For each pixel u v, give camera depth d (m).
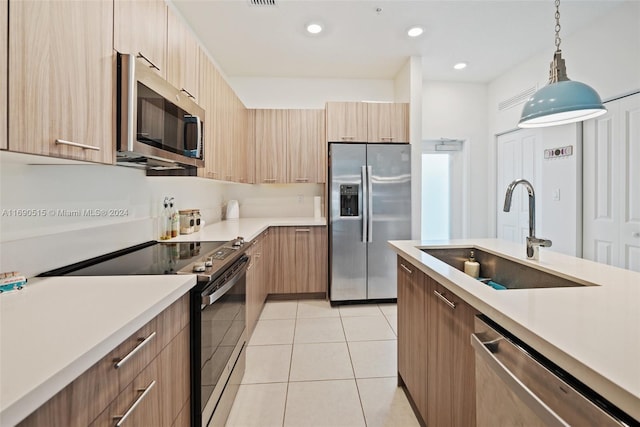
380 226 3.36
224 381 1.52
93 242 1.53
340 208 3.35
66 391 0.59
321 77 3.97
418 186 3.43
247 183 3.64
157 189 2.20
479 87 4.14
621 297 0.90
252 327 2.60
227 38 3.01
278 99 3.97
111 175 1.72
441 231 4.31
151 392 0.90
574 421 0.59
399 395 1.80
